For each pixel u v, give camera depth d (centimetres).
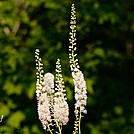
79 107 525
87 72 959
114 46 1038
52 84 505
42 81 528
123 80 1067
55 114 508
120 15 1036
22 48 942
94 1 994
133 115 1018
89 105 980
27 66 925
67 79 890
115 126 1002
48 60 929
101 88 1020
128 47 1073
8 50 927
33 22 972
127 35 1064
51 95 508
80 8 977
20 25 962
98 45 1007
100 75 1027
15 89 902
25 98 941
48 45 960
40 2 945
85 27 997
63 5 968
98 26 1022
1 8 945
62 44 977
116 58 1052
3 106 923
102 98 1013
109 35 1026
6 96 927
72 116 965
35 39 959
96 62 970
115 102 1026
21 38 958
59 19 973
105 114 1007
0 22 932
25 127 924
